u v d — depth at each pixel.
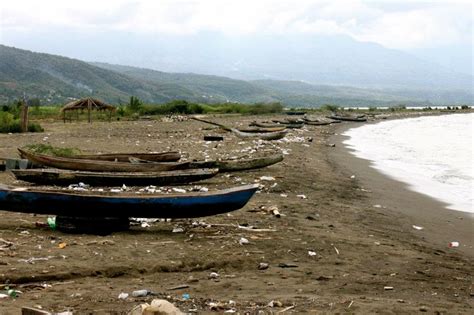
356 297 8.88
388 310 8.14
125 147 30.81
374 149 38.44
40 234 11.78
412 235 14.80
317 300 8.52
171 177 17.67
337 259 11.42
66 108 52.94
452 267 11.56
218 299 8.40
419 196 20.62
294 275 10.12
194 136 38.44
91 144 32.25
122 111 65.88
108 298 8.22
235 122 57.81
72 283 8.95
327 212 16.38
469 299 9.32
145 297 8.34
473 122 78.62
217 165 21.27
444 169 28.20
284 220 14.50
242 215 14.62
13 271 9.12
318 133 51.00
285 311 7.86
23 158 20.44
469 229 15.88
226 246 11.58
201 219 13.87
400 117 90.75
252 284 9.40
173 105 73.56
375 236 13.98
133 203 12.10
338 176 23.97
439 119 87.19
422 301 8.94
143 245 11.29
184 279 9.55
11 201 12.01
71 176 16.75
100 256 10.35
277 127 47.38
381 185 22.66
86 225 12.07
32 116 60.31
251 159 21.77
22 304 7.72
